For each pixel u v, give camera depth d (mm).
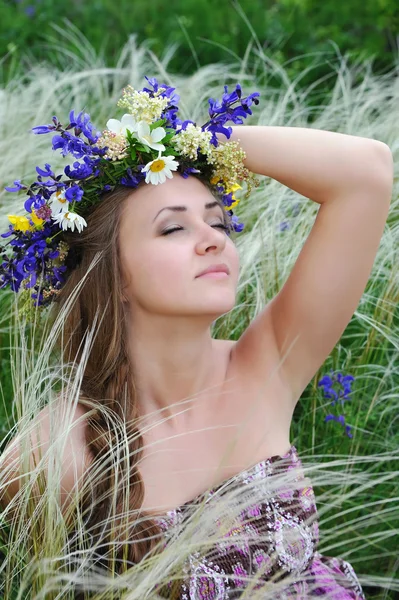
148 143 3191
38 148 6246
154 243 3174
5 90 6988
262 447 3344
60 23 9422
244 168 3428
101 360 3389
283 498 3258
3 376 4945
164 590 3137
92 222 3336
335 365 4879
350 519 4336
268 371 3477
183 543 3027
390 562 4227
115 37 9086
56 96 7102
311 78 8383
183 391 3371
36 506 3275
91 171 3230
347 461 3775
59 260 3500
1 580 3686
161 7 9375
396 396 4723
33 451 3314
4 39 9141
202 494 3271
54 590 3215
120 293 3309
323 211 3375
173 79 7211
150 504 3254
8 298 5242
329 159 3332
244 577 3131
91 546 3297
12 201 5602
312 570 3320
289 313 3439
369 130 6172
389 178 3355
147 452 3314
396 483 4340
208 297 3137
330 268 3348
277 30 8906
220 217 3314
